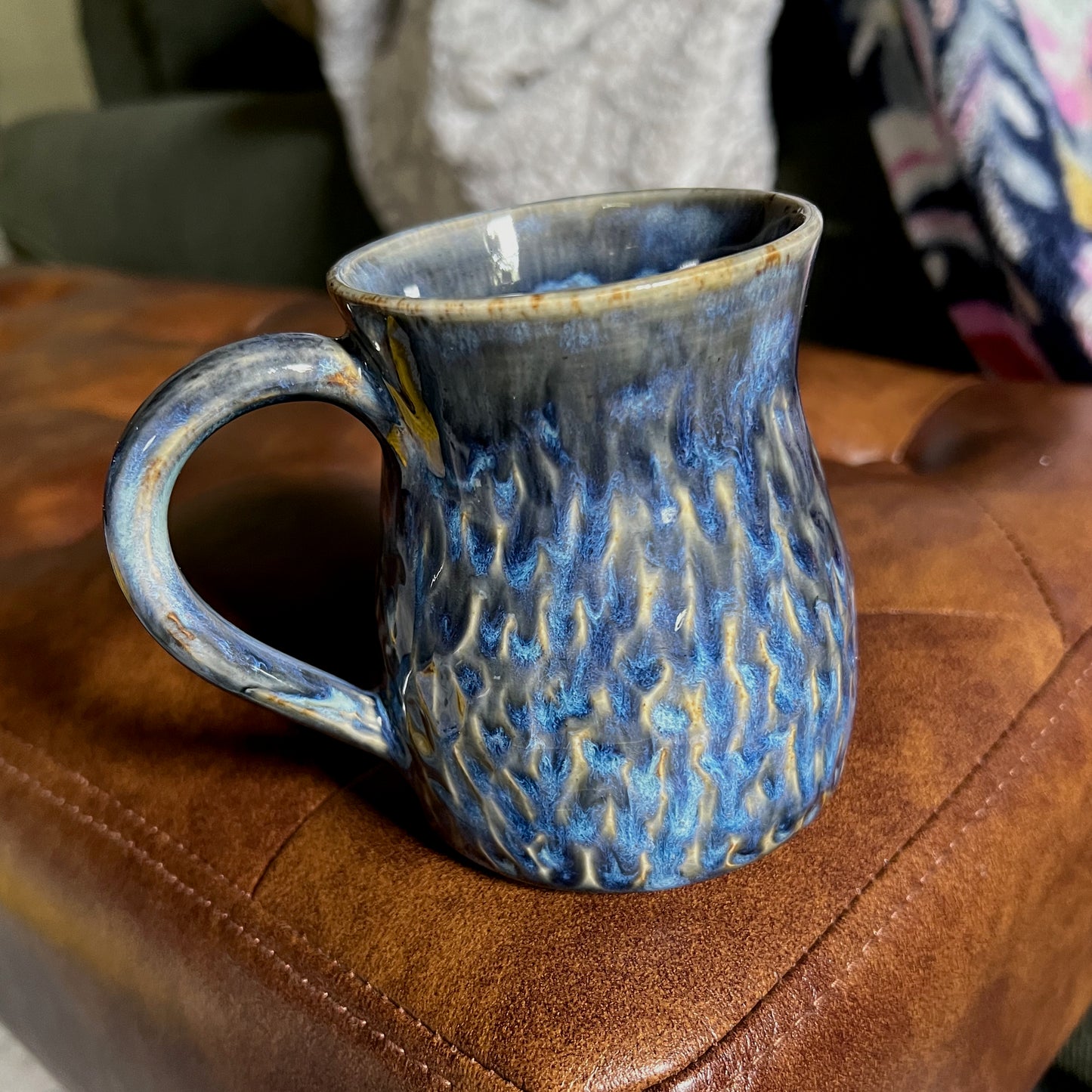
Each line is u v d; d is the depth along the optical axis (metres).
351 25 1.04
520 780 0.29
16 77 2.05
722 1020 0.29
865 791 0.36
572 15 0.83
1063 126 0.67
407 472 0.29
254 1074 0.34
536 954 0.31
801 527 0.29
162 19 1.70
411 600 0.30
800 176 0.84
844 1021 0.31
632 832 0.30
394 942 0.32
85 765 0.42
